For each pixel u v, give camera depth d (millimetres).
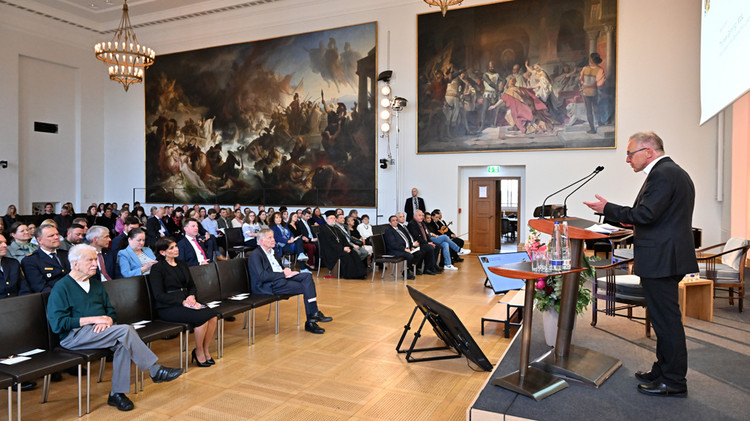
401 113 13938
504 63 12875
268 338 5727
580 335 4762
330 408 3809
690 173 11305
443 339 5043
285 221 12711
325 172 14891
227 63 16234
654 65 11578
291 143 15352
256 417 3658
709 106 4945
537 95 12578
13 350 3688
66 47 17016
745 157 9328
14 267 4785
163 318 4738
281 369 4680
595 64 12047
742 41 3402
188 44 16828
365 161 14391
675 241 3148
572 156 12352
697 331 4848
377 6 14109
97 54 13023
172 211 14727
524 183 13242
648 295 3305
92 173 17875
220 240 12086
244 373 4570
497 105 12977
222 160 16406
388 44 14031
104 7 16422
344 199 14648
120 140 18141
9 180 15312
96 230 5332
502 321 5664
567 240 3398
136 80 13695
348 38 14492
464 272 10805
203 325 4719
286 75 15375
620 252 7781
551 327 4387
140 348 3939
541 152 12625
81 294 4043
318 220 12836
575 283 3760
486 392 3391
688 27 11312
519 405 3162
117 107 18141
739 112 9328
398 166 14016
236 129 16156
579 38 12164
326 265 10086
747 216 9289
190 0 15852
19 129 15945
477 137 13195
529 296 3480
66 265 5352
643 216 3125
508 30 12805
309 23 15008
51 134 16844
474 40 13133
